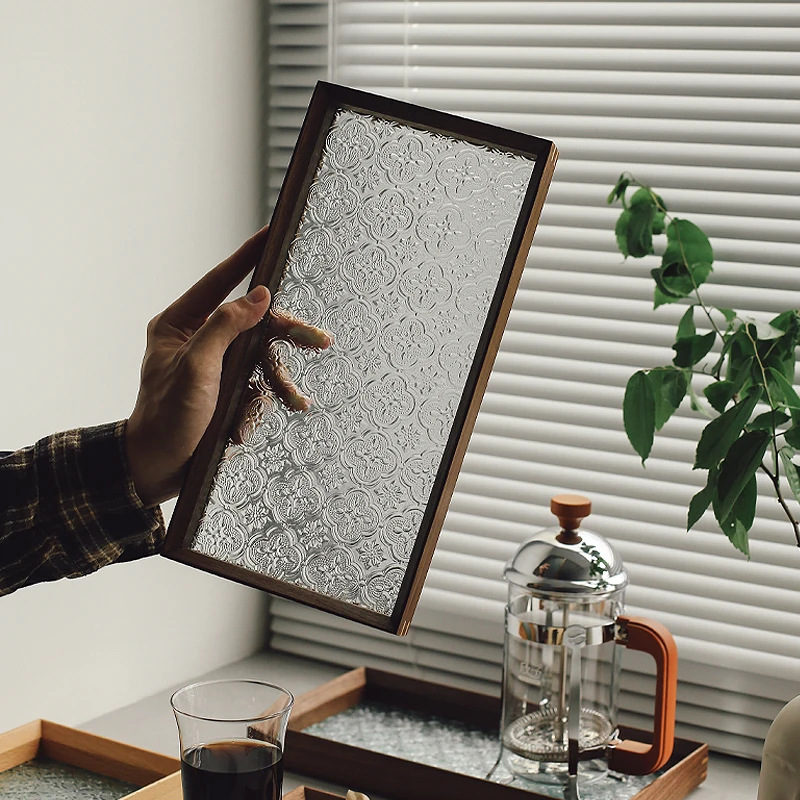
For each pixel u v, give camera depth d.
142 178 1.43
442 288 0.84
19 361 1.28
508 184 0.83
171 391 0.85
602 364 1.48
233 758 0.92
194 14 1.50
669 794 1.21
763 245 1.36
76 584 1.39
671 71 1.39
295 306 0.86
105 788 1.19
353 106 0.86
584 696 1.22
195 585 1.58
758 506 1.37
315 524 0.85
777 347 1.04
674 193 1.41
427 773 1.17
